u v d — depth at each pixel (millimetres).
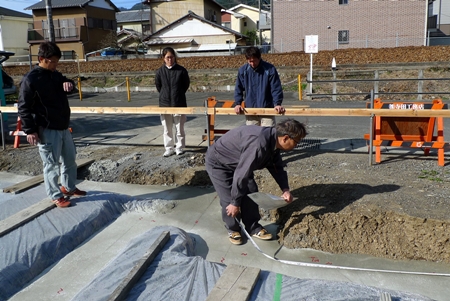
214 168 3664
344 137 7422
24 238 3715
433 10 38750
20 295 3141
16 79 21016
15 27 34906
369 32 25078
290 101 13828
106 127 9289
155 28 35562
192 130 8484
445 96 13773
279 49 26094
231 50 27844
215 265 3266
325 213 3928
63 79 4211
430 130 5578
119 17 45750
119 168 5816
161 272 3191
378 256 3621
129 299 2900
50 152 4168
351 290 2867
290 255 3678
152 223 4352
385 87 14805
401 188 4414
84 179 5762
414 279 3258
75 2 31078
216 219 4395
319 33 25547
